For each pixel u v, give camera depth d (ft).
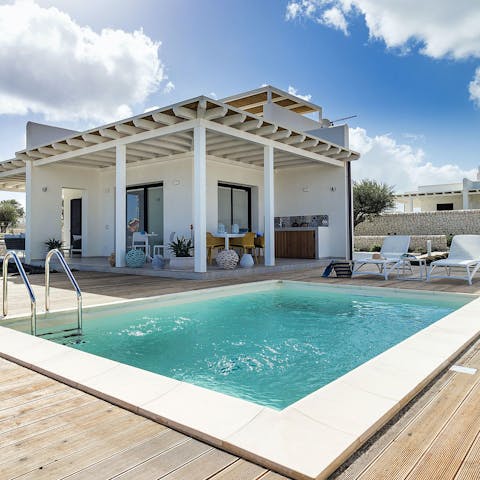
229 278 25.59
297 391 9.28
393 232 66.28
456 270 30.19
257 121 26.20
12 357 9.75
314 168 40.55
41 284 23.82
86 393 7.67
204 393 7.33
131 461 5.29
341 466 5.14
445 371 8.70
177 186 35.70
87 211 41.98
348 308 18.37
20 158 36.91
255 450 5.33
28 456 5.43
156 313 17.28
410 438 5.82
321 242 38.50
